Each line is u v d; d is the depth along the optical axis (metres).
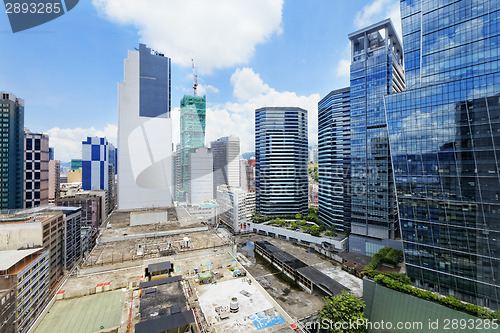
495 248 34.41
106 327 21.20
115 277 28.73
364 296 39.44
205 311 24.44
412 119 44.31
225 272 31.22
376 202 66.12
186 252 32.97
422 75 46.22
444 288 40.50
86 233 75.19
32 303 39.03
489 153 35.34
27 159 94.62
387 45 66.12
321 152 91.38
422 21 46.03
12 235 42.50
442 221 40.44
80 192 112.12
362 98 69.31
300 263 57.38
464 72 39.81
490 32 37.00
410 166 44.78
